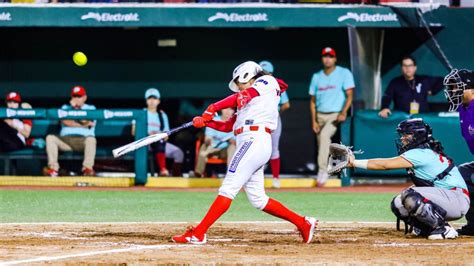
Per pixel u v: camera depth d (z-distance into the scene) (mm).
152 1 54562
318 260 24375
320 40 57688
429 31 53906
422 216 29453
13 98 52281
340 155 29172
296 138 58281
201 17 53000
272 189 51062
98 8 53031
